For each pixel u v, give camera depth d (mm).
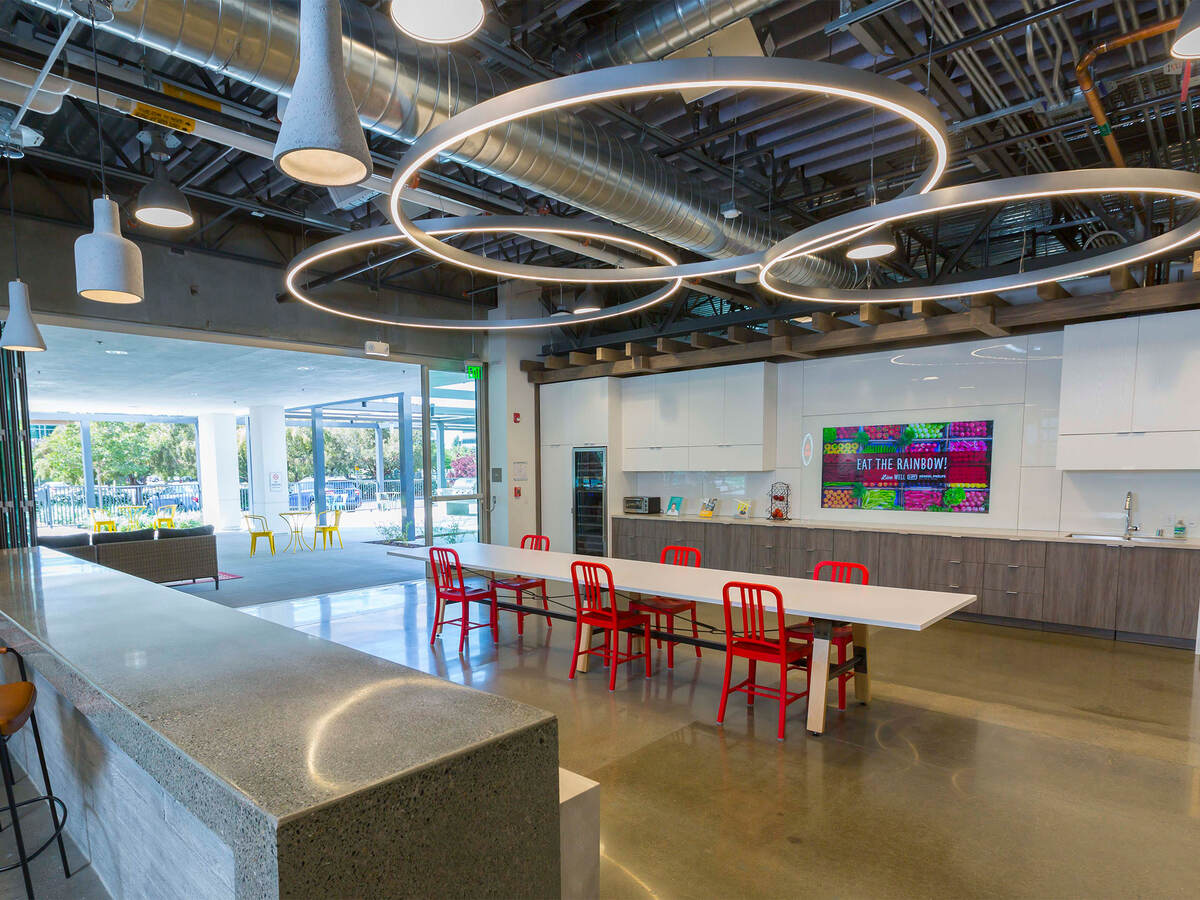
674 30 3027
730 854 2586
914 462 6621
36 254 5383
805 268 5414
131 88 3152
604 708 4141
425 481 8398
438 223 3154
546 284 8977
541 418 9297
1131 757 3379
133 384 11023
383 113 2785
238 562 10281
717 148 4598
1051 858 2537
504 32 3102
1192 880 2400
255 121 3574
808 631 4152
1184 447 4945
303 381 10938
